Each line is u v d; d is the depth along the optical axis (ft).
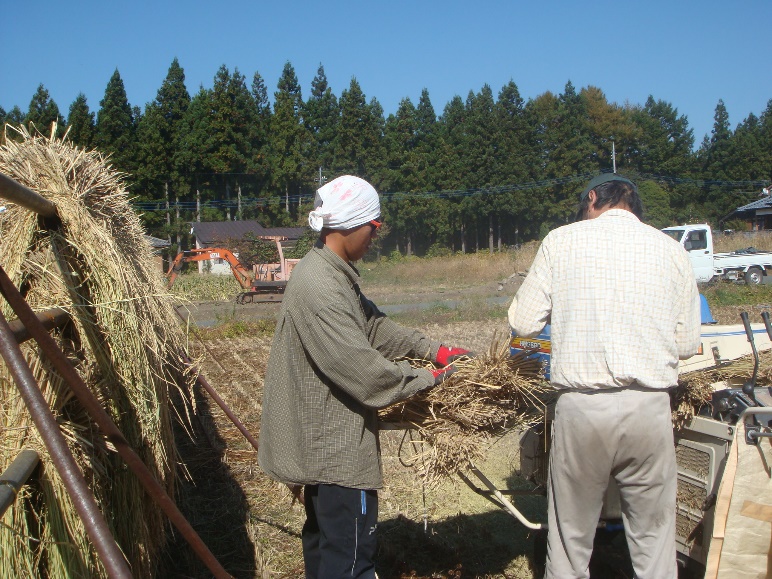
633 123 235.40
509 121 202.18
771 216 180.14
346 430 8.82
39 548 7.84
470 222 205.46
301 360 8.82
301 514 15.33
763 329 13.08
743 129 252.42
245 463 18.75
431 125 217.15
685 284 8.98
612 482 11.02
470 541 13.85
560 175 203.00
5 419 7.72
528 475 12.71
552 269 9.23
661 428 8.70
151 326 10.18
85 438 8.38
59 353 6.79
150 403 9.64
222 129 199.31
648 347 8.61
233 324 52.90
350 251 9.14
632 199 9.66
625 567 12.04
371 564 9.12
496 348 10.46
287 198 203.62
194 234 169.37
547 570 9.46
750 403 9.62
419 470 10.21
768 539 8.71
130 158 178.81
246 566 13.03
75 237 8.93
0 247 8.79
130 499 9.30
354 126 199.72
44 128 169.89
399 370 8.62
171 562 13.07
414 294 95.04
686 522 10.51
